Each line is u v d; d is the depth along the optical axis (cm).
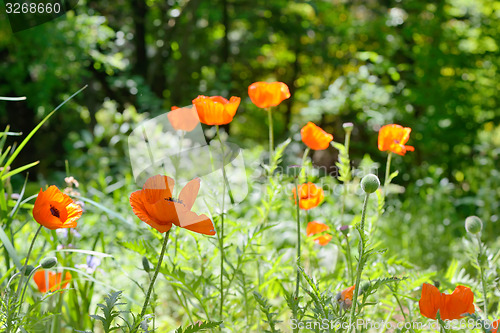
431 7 792
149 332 143
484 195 514
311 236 223
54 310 208
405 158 730
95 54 754
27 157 875
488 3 760
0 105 790
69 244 217
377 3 941
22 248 292
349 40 978
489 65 764
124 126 571
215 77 1012
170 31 929
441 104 738
